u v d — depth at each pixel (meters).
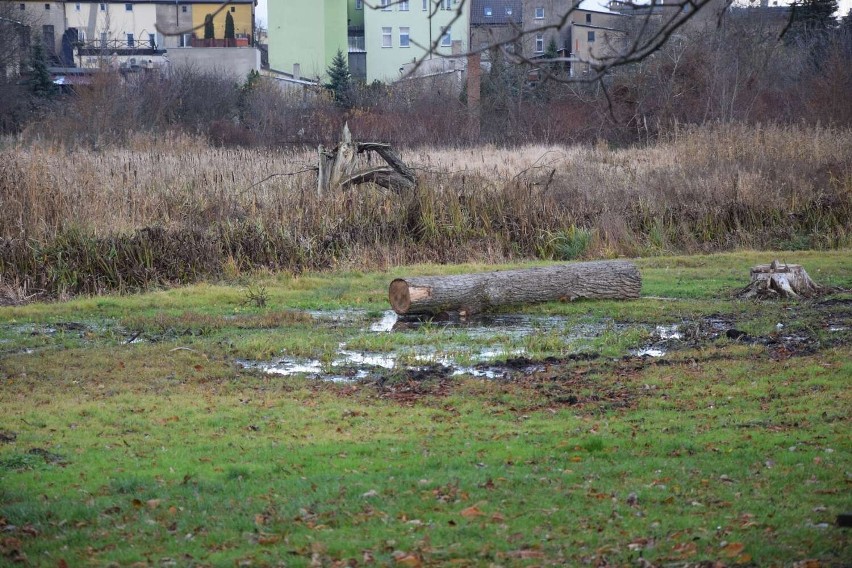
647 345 15.91
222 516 8.12
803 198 28.94
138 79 50.84
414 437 10.67
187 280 22.70
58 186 24.44
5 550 7.34
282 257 23.98
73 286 21.66
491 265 24.67
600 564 6.95
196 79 51.81
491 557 7.12
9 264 21.69
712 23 43.56
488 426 11.18
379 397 12.75
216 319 18.17
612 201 28.59
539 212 27.23
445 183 28.02
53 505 8.31
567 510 8.13
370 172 27.00
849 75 42.88
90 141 40.41
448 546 7.34
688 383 13.08
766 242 27.69
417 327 17.73
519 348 15.66
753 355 14.76
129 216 24.52
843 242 27.50
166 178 27.42
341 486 8.77
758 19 45.00
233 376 13.97
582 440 10.32
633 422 11.20
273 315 18.52
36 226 22.56
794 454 9.48
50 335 16.95
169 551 7.39
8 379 13.60
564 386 13.14
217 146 43.03
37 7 76.81
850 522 6.79
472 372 14.20
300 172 28.06
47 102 50.31
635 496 8.38
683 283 22.11
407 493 8.60
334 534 7.68
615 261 20.62
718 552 7.10
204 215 25.33
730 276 22.98
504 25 59.59
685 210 28.23
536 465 9.48
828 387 12.48
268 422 11.37
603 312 18.83
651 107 41.84
